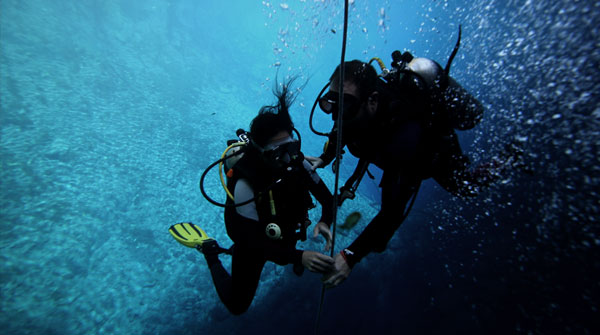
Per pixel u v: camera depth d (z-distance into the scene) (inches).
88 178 195.9
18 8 303.7
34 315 126.6
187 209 205.5
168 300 151.8
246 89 480.1
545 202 132.8
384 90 50.7
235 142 65.1
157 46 431.5
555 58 92.6
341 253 50.4
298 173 58.2
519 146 62.7
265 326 156.9
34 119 217.9
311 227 207.6
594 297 142.6
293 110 475.8
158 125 283.3
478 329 158.9
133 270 158.6
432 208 244.2
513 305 159.0
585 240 134.3
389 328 176.1
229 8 619.5
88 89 281.6
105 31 378.9
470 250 188.7
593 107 89.7
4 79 233.8
